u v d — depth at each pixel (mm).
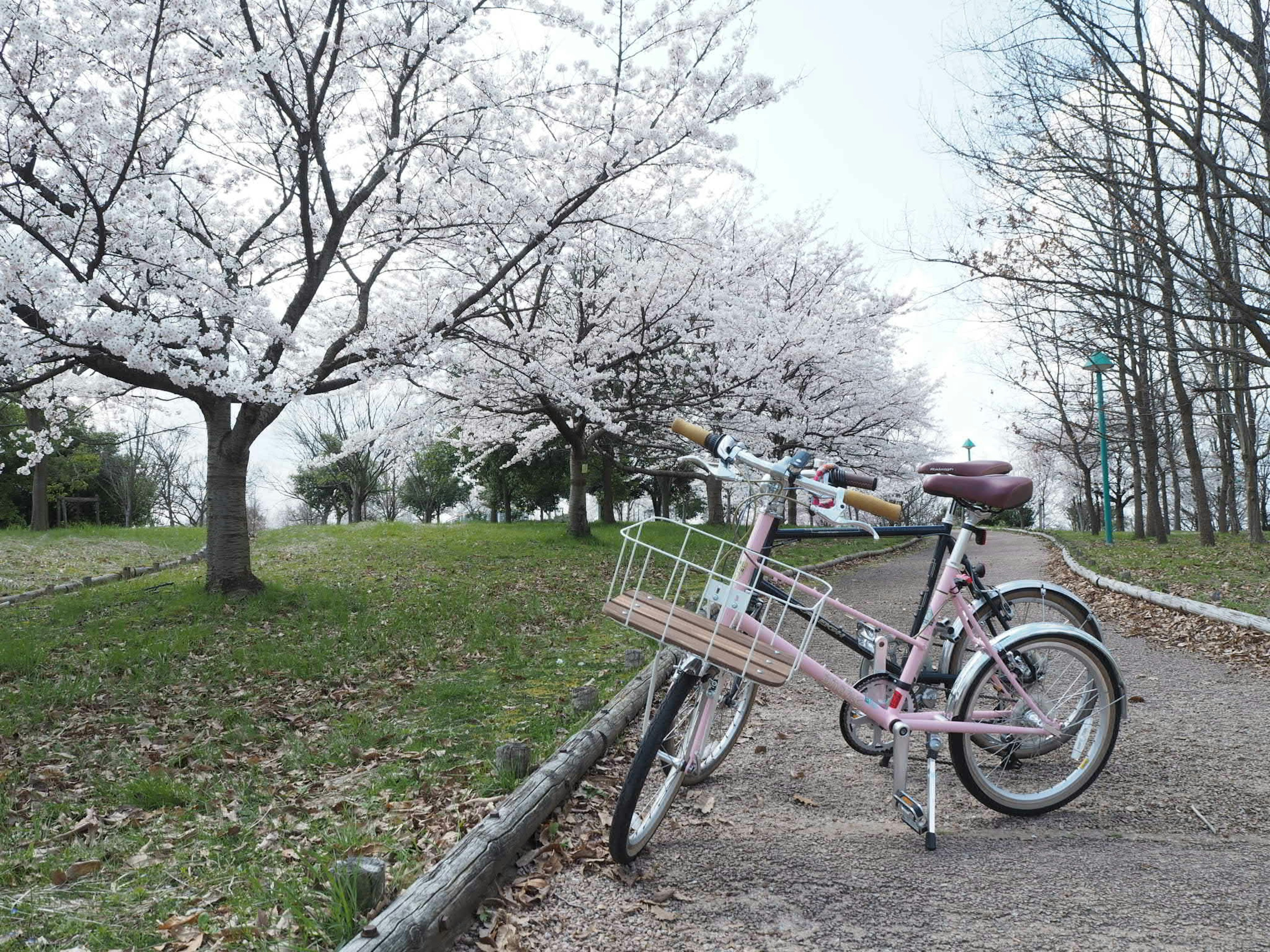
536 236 9336
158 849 2971
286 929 2262
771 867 2680
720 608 2969
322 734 4625
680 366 15234
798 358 15438
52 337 6867
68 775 3986
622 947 2215
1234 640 6457
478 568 12023
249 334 8578
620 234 13812
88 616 8297
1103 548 17594
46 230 7293
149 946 2215
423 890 2211
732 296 13469
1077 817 3080
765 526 2967
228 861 2814
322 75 8656
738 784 3510
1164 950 2117
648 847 2852
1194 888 2441
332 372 8945
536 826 2842
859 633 3213
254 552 14242
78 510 32062
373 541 15797
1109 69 8203
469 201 9570
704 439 3055
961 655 3379
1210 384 15867
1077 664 3234
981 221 9797
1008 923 2279
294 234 9781
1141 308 10906
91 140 7668
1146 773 3525
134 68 7684
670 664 5160
